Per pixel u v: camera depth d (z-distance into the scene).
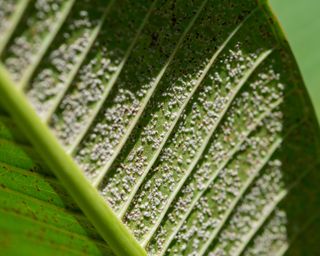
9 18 0.12
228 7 0.14
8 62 0.12
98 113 0.13
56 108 0.13
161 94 0.14
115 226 0.14
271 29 0.15
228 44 0.14
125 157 0.14
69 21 0.13
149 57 0.14
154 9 0.14
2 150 0.13
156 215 0.15
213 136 0.15
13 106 0.12
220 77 0.15
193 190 0.15
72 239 0.15
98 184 0.14
